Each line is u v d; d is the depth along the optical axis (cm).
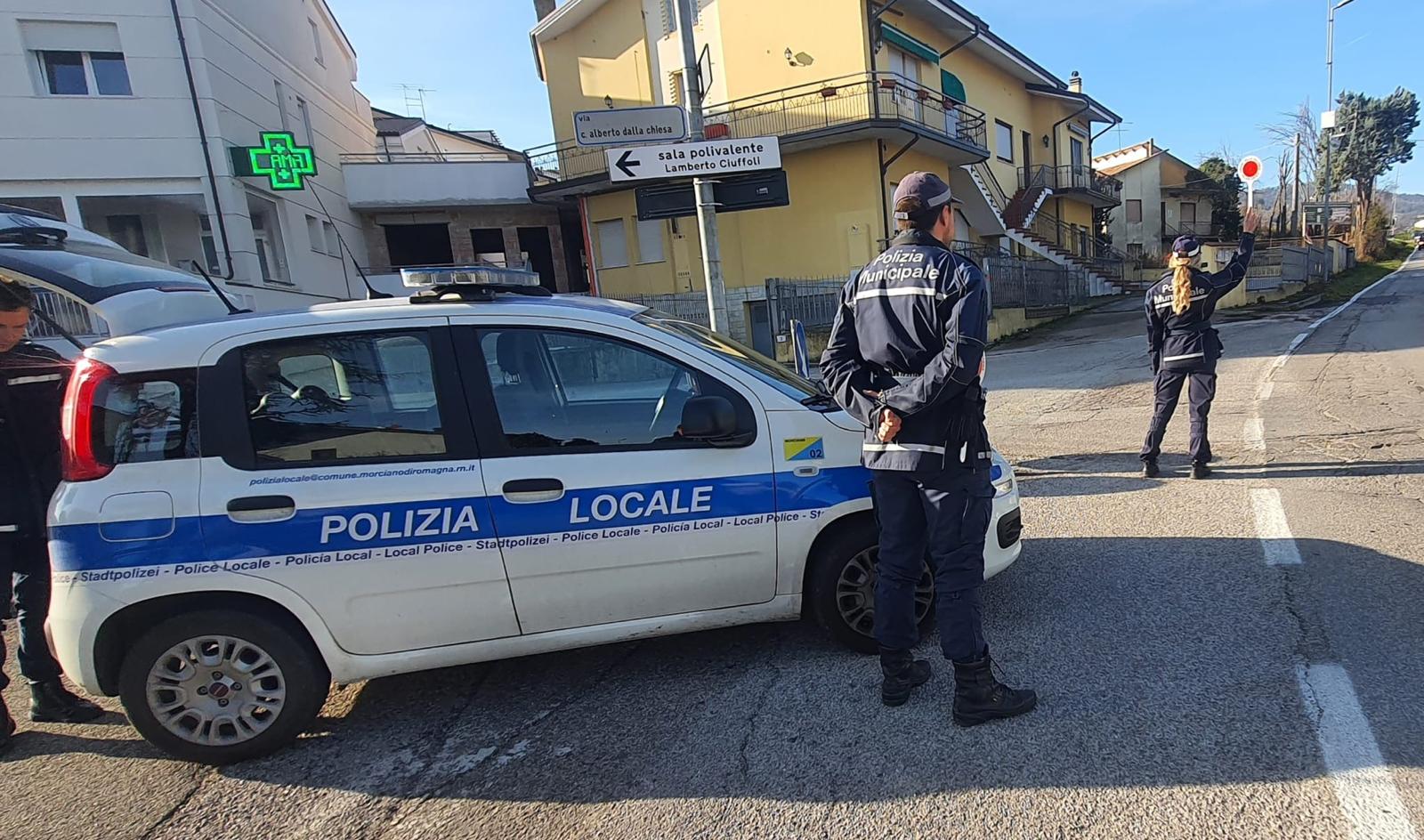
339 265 2192
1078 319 2162
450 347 300
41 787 288
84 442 277
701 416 295
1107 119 3291
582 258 2658
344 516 283
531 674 345
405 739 301
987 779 246
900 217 272
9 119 1439
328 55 2272
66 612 271
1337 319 1559
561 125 2309
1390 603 338
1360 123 5234
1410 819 214
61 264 492
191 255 1684
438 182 2383
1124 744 257
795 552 320
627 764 273
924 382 247
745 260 2058
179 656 285
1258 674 291
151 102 1527
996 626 350
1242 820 220
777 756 269
